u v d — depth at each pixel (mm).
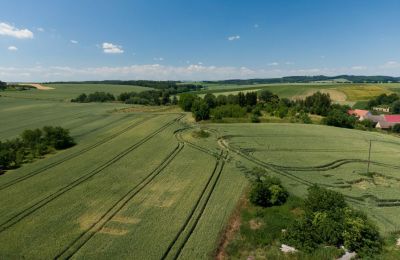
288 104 146875
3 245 29641
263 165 55375
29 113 121750
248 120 105312
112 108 140875
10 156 54094
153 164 55062
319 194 34875
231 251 29234
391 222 34750
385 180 49938
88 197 40875
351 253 28672
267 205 38969
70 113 121875
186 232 32000
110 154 61625
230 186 44969
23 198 40594
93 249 29047
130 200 40000
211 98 132250
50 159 58344
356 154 64125
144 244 29734
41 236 31297
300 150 66312
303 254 28500
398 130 114000
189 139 74812
